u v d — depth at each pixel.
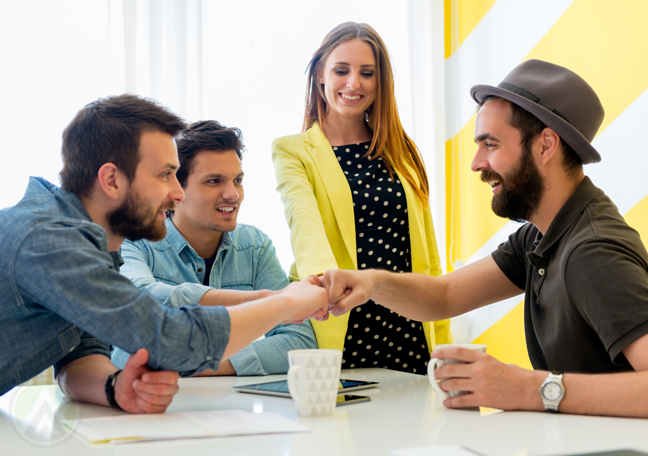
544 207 1.14
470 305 1.34
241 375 1.37
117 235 1.07
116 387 0.91
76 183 1.03
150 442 0.71
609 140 2.31
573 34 2.45
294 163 1.74
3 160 2.26
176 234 1.63
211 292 1.33
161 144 1.03
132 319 0.84
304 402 0.86
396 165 1.76
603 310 0.91
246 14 2.68
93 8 2.40
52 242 0.87
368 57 1.72
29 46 2.32
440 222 2.88
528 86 1.12
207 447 0.69
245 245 1.73
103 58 2.41
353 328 1.62
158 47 2.49
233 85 2.64
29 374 0.99
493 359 0.92
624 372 0.86
